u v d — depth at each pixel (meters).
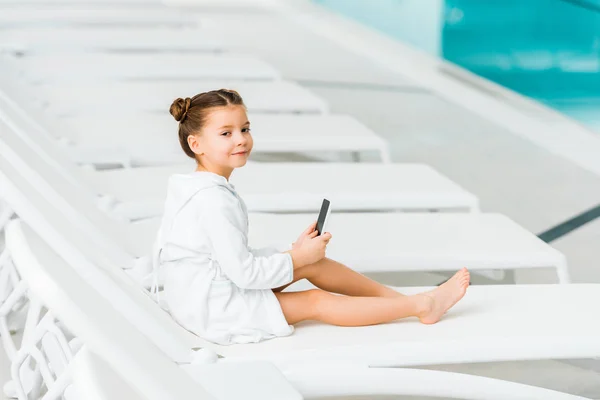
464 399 2.58
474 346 2.71
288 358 2.60
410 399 3.14
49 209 2.43
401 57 9.84
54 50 8.16
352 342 2.71
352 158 5.55
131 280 2.85
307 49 10.71
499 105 7.84
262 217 4.08
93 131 5.33
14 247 1.78
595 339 2.76
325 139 5.27
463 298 3.14
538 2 7.79
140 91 6.54
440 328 2.84
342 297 2.87
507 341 2.73
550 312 2.99
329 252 3.58
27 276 1.64
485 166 6.35
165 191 4.28
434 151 6.70
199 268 2.74
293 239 3.76
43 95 6.26
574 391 3.36
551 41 7.64
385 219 4.12
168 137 5.21
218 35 9.62
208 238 2.73
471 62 9.07
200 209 2.73
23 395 2.43
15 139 3.36
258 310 2.75
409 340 2.72
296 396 2.03
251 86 6.80
